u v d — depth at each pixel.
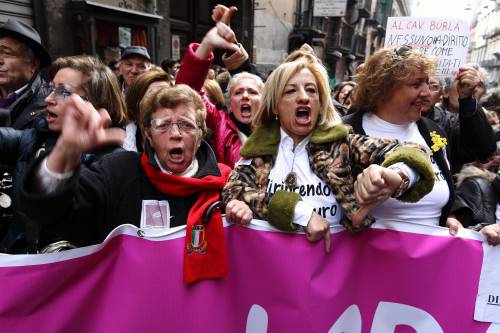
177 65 5.75
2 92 2.07
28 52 1.99
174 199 1.29
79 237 1.17
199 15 10.37
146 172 1.30
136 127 2.06
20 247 1.35
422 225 1.37
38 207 0.93
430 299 1.39
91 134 0.89
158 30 7.93
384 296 1.39
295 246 1.27
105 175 1.27
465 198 1.89
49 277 1.05
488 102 3.65
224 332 1.28
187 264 1.20
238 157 2.31
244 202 1.29
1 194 1.45
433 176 1.12
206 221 1.24
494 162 2.24
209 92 3.23
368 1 25.53
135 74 3.44
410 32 3.13
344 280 1.33
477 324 1.41
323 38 17.73
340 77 22.12
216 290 1.26
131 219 1.26
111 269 1.14
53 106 1.34
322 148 1.33
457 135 2.11
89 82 1.50
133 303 1.16
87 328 1.12
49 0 5.67
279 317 1.31
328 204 1.31
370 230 1.36
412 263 1.37
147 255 1.17
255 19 12.46
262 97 1.42
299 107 1.31
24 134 1.48
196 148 1.36
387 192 1.07
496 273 1.39
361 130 1.60
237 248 1.30
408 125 1.59
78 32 6.12
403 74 1.44
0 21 5.21
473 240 1.38
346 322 1.37
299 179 1.34
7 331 1.04
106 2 6.54
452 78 3.04
